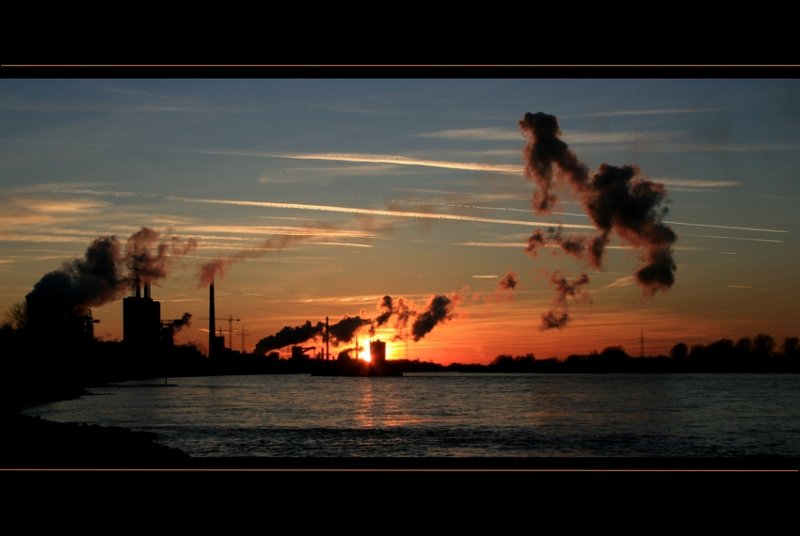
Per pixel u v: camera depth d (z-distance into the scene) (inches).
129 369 2054.6
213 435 841.5
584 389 2000.5
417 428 964.6
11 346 1412.4
